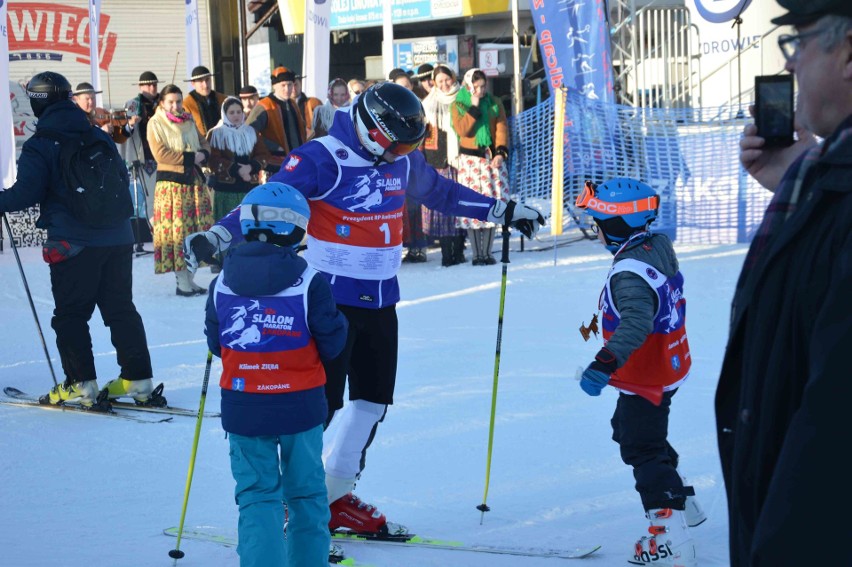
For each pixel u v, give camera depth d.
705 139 18.75
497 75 26.00
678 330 5.58
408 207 18.91
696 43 22.67
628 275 5.40
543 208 20.20
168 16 29.73
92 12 22.47
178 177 16.25
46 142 9.16
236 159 16.97
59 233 9.33
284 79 17.91
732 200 18.64
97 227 9.35
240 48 29.00
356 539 6.17
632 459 5.63
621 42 23.03
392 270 6.43
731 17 21.80
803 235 2.54
